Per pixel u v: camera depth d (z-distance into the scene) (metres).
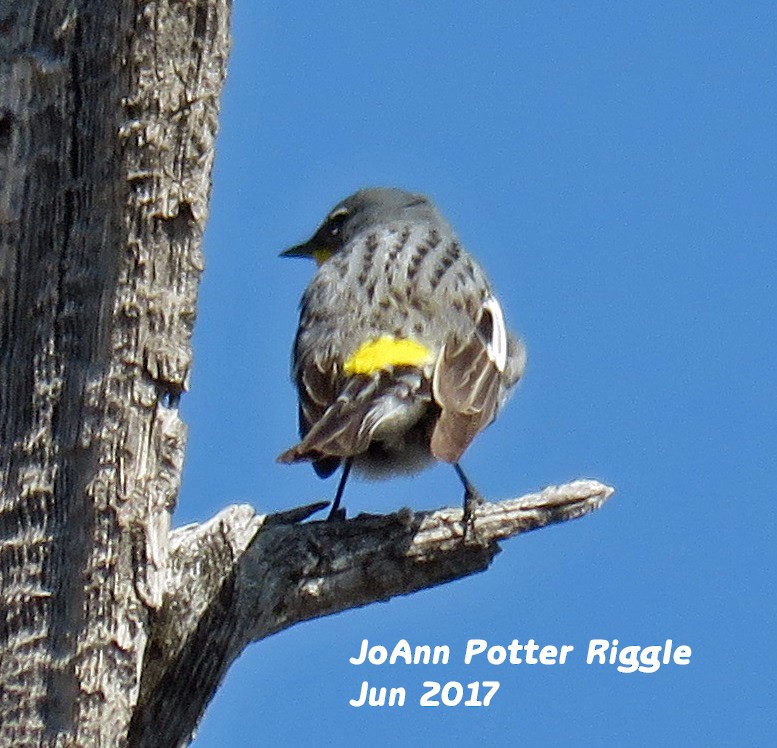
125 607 11.16
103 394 10.95
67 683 11.05
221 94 11.01
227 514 12.05
